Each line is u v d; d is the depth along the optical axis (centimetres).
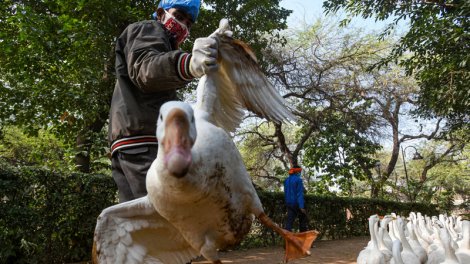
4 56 948
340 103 1734
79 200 778
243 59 225
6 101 992
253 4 1116
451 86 995
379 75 1805
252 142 1919
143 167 254
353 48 1755
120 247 205
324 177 1681
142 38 228
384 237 563
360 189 2105
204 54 186
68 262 773
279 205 1203
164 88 216
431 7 1059
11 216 686
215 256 186
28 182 717
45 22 855
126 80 263
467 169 2477
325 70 1670
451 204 2019
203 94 202
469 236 544
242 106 234
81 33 833
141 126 257
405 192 1973
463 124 1370
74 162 1027
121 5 894
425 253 584
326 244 1233
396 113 2022
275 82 1642
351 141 1678
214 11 1093
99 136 976
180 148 126
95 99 926
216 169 167
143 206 197
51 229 746
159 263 215
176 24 255
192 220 173
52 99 955
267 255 965
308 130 1700
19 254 716
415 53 1086
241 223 187
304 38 1717
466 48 984
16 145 1686
